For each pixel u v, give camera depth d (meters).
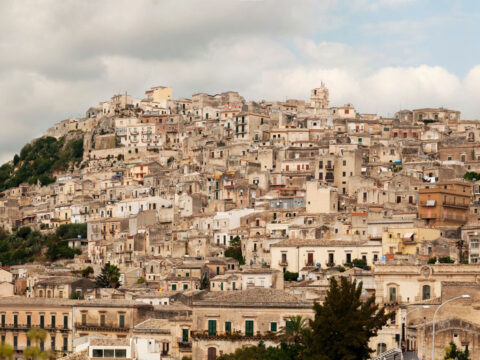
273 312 196.12
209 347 197.50
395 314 177.62
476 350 167.25
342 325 165.50
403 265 197.00
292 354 181.50
